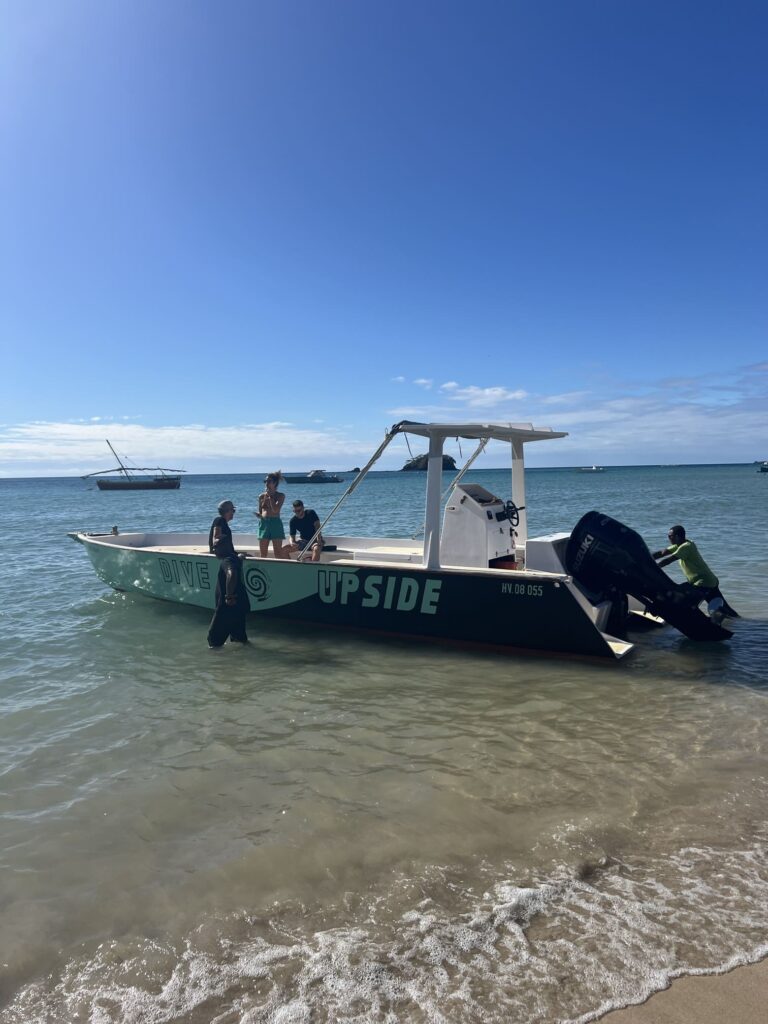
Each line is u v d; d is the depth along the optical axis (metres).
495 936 2.78
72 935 2.89
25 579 12.70
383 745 4.87
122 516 33.69
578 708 5.58
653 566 7.26
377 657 7.19
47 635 8.36
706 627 7.38
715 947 2.68
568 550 7.46
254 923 2.93
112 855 3.50
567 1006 2.39
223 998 2.50
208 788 4.23
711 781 4.18
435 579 7.26
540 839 3.53
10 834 3.74
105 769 4.55
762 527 19.89
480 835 3.59
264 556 9.06
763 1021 2.30
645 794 4.02
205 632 8.43
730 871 3.21
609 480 91.38
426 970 2.60
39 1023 2.41
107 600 10.45
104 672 6.81
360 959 2.68
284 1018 2.39
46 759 4.73
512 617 6.94
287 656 7.28
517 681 6.34
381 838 3.58
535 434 7.84
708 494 45.62
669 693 5.93
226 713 5.60
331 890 3.14
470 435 7.87
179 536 12.13
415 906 3.00
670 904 2.97
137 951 2.78
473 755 4.65
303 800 4.03
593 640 6.63
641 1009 2.37
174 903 3.08
